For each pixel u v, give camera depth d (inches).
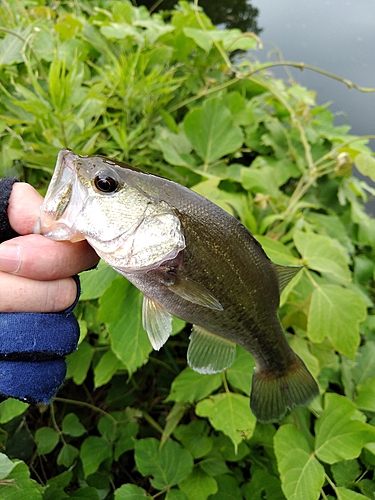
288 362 11.6
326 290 13.5
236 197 16.1
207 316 9.8
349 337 13.0
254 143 20.3
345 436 12.1
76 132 16.4
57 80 13.9
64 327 8.0
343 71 37.7
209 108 18.2
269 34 42.1
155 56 20.0
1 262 7.4
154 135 18.7
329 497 12.1
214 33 23.0
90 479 14.2
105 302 12.3
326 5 49.1
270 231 16.5
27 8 23.4
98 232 8.4
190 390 13.2
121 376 16.1
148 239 8.8
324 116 25.3
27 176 15.6
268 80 23.9
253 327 10.6
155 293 9.3
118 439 14.5
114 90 17.3
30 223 8.5
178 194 9.2
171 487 13.3
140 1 43.2
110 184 8.6
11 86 16.9
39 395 7.8
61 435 14.4
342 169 17.4
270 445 13.4
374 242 19.6
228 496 13.0
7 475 9.5
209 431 14.2
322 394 13.3
